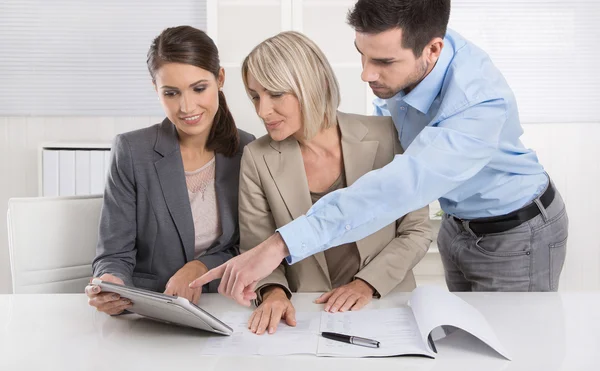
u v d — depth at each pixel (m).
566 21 3.89
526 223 1.77
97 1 3.89
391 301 1.49
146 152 1.78
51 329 1.32
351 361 1.12
